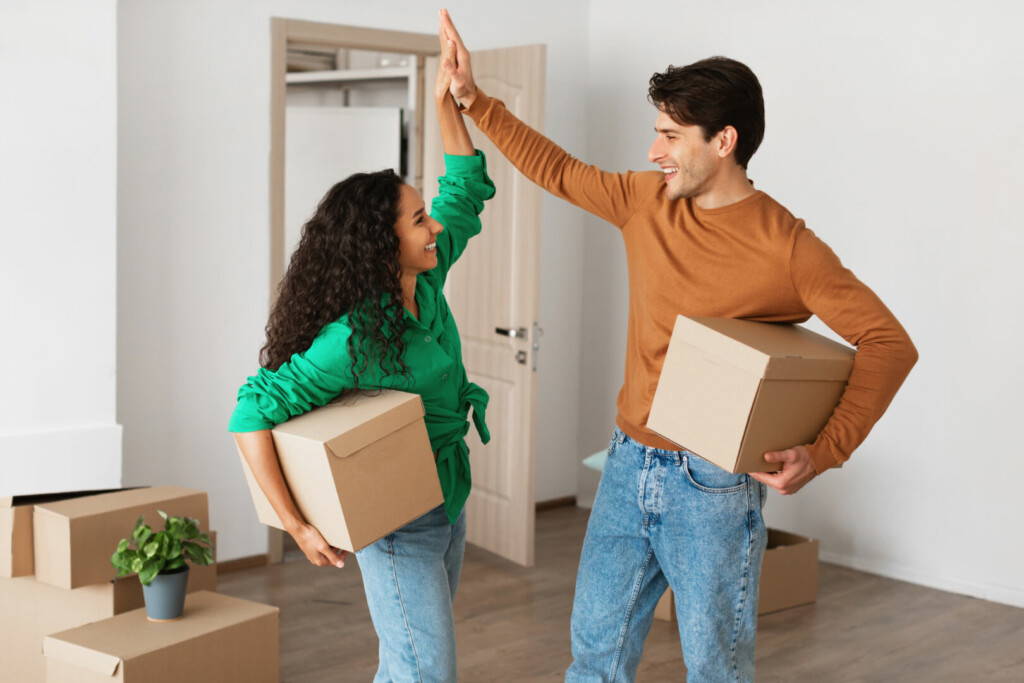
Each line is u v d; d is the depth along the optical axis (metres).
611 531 2.15
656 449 2.07
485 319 4.64
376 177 2.02
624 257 5.32
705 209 2.03
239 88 4.24
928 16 4.20
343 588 4.17
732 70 1.93
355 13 4.55
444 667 2.08
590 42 5.38
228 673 2.77
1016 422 4.09
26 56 3.47
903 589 4.28
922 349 4.31
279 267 4.39
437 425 2.11
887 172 4.35
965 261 4.17
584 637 2.21
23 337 3.55
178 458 4.22
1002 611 4.05
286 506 1.94
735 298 2.00
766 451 1.86
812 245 1.93
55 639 2.66
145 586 2.78
